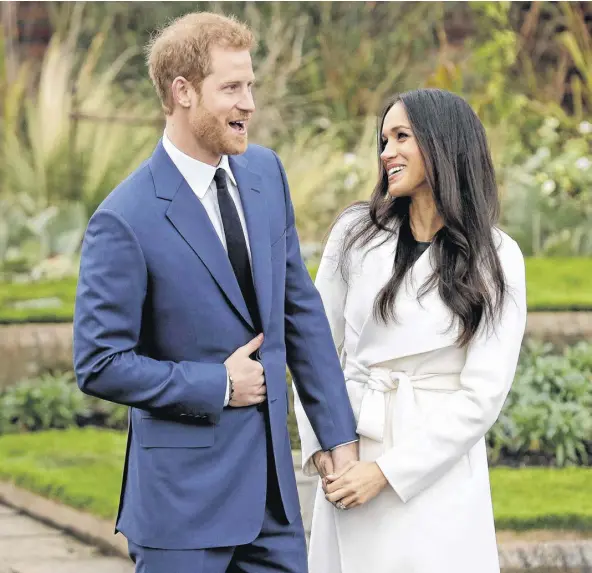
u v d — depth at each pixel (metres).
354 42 13.74
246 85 3.95
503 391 4.09
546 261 10.50
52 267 11.14
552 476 6.89
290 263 4.29
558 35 13.47
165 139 4.05
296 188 11.95
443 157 4.11
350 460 4.21
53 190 12.24
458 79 12.35
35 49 13.59
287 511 4.13
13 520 6.82
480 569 4.15
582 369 8.05
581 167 11.44
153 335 3.99
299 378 4.30
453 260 4.13
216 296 3.97
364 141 12.73
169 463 3.97
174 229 3.94
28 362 8.87
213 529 3.97
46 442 7.98
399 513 4.14
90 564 6.08
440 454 4.06
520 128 12.73
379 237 4.28
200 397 3.89
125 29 13.90
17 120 12.96
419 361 4.18
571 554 5.74
